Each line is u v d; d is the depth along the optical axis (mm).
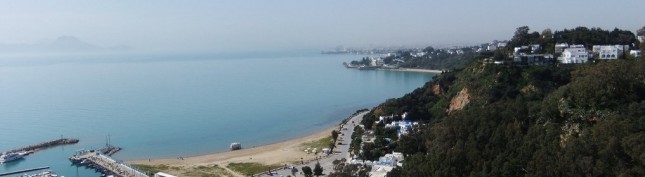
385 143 160500
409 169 109625
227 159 173250
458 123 115875
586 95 103562
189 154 188375
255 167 156625
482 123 109750
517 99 130250
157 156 185500
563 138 97500
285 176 141250
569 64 184500
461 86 192625
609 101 101438
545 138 93938
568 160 84062
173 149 196875
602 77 104562
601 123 92000
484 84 174000
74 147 199875
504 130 103062
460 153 100375
